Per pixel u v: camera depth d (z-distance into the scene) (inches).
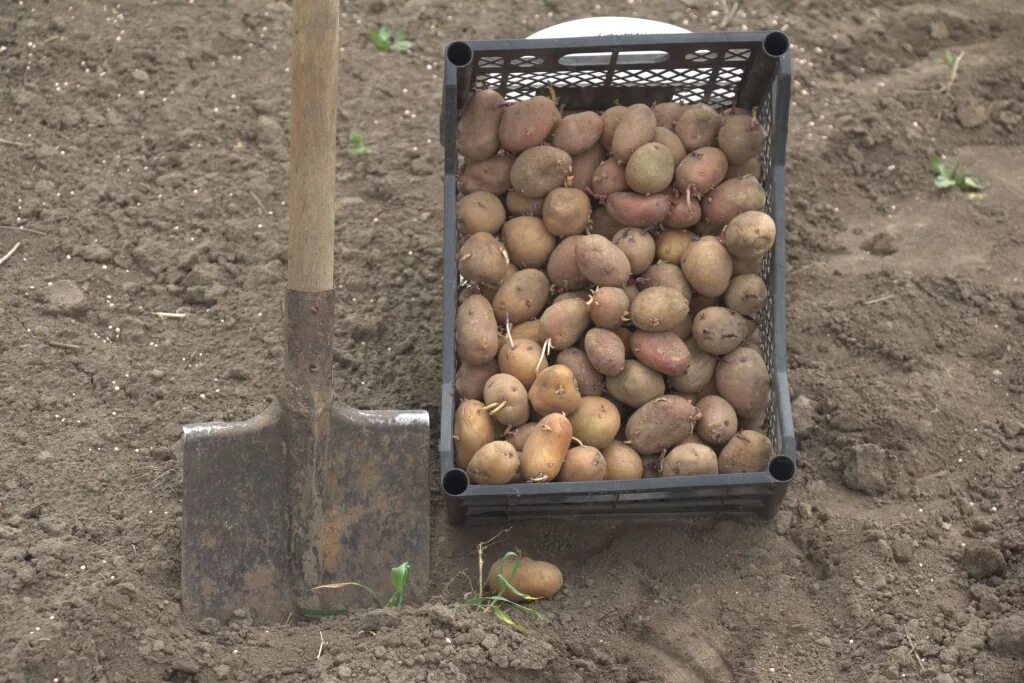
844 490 84.5
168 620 78.7
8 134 96.7
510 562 80.3
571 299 81.8
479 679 77.1
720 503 81.7
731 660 78.7
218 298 91.0
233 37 102.3
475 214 82.8
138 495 82.7
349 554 80.7
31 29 101.3
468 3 105.9
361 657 77.3
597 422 79.9
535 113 82.2
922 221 95.0
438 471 85.4
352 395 87.8
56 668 76.2
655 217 82.0
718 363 81.8
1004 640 77.6
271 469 80.5
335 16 75.7
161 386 87.4
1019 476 83.8
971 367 88.5
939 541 81.9
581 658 78.3
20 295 89.7
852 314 90.1
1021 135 100.2
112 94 99.0
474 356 81.4
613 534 83.0
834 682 77.6
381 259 93.0
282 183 96.0
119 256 92.2
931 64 103.4
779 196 82.8
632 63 84.7
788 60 82.6
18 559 79.7
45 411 85.7
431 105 100.4
